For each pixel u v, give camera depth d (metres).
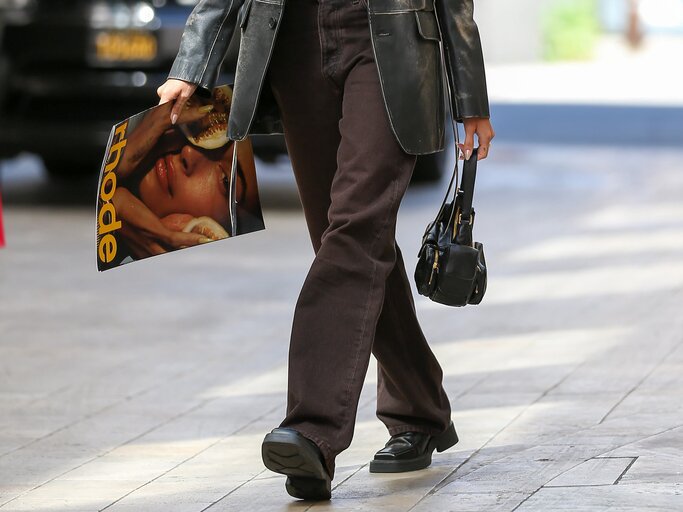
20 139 16.78
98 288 12.55
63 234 15.88
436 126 5.71
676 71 50.91
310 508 5.72
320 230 6.11
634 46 65.25
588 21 58.97
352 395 5.52
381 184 5.60
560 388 8.18
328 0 5.68
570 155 26.58
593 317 10.60
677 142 29.66
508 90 39.44
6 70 16.67
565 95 37.62
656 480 5.73
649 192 19.77
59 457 7.09
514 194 19.81
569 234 15.51
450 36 5.81
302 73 5.77
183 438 7.43
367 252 5.59
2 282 12.88
